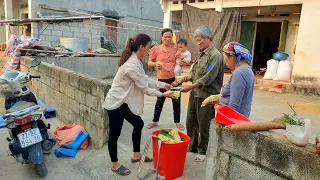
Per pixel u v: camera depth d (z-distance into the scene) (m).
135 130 3.35
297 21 9.71
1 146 4.11
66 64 9.16
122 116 3.10
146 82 3.05
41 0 12.48
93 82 3.86
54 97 5.36
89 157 3.69
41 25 12.12
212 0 9.98
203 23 9.65
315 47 7.64
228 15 9.08
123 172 3.17
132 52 3.03
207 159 2.31
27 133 3.15
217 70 3.14
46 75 5.66
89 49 11.17
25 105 3.33
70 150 3.81
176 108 4.65
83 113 4.23
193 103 3.50
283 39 10.08
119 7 16.03
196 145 3.62
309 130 1.65
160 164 2.95
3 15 16.69
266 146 1.84
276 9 9.79
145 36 3.02
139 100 3.16
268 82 8.64
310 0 7.58
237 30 9.05
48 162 3.60
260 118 5.45
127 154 3.63
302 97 7.56
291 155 1.70
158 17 18.83
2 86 3.40
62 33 12.73
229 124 2.06
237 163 2.05
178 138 3.02
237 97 2.35
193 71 3.53
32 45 8.88
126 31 16.39
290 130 1.74
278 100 7.12
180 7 10.94
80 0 14.01
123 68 2.99
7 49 8.88
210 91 3.26
